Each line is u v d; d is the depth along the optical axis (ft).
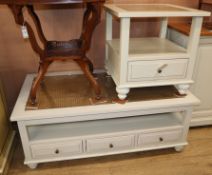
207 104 4.89
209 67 4.47
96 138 3.96
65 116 3.62
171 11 3.40
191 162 4.29
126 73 3.60
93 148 4.06
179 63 3.71
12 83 4.97
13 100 5.14
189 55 3.69
